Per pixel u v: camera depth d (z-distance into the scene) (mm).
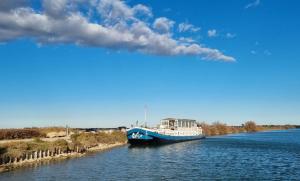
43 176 54625
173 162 76438
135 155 89000
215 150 108812
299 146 129250
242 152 103250
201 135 182250
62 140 84750
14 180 50781
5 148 64188
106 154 89688
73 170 61125
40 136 110438
